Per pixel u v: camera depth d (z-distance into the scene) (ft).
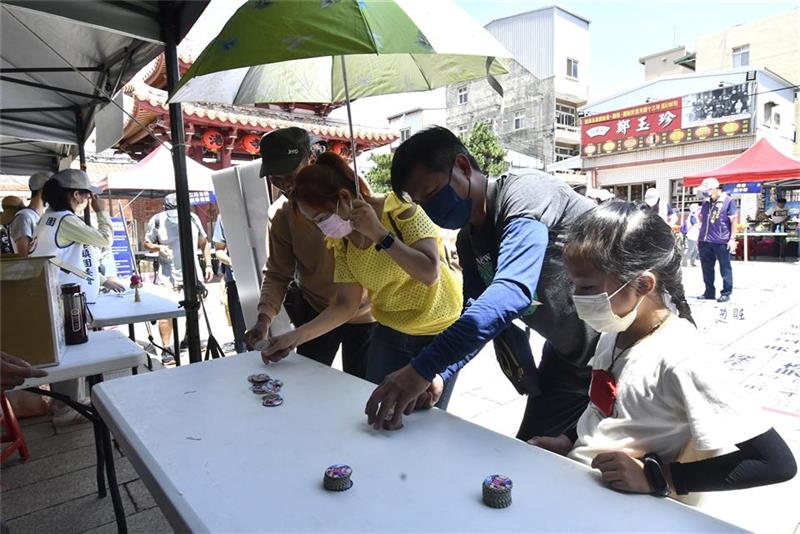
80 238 9.25
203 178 17.19
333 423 3.50
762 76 46.65
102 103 12.60
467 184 4.17
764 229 38.93
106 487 7.23
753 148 32.45
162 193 35.42
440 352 3.31
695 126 48.70
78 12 6.96
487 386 11.38
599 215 3.00
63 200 9.34
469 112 75.77
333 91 7.63
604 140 55.06
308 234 6.37
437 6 4.09
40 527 6.32
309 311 7.11
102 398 4.06
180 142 7.84
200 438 3.28
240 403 3.88
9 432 7.98
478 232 4.46
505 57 4.23
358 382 4.35
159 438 3.29
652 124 51.31
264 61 3.60
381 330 5.90
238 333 11.62
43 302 5.52
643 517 2.35
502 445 3.14
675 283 3.01
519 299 3.50
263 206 8.41
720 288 23.66
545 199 4.06
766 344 13.56
